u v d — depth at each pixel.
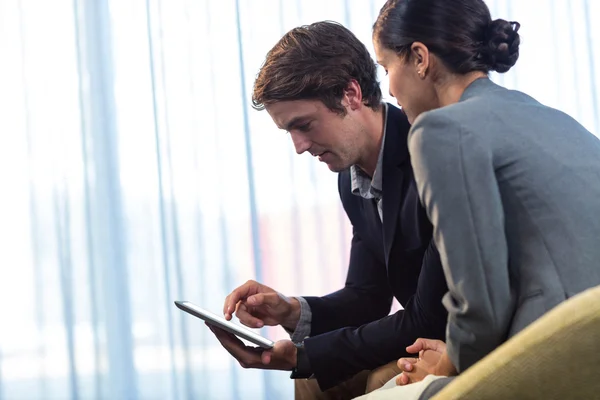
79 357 4.48
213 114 4.55
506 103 1.54
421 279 1.96
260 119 4.57
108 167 4.48
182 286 4.50
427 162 1.46
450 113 1.49
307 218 4.59
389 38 1.69
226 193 4.55
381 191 2.11
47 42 4.51
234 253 4.55
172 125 4.54
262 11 4.59
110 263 4.48
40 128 4.50
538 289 1.43
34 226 4.46
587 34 4.75
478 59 1.64
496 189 1.45
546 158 1.48
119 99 4.52
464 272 1.44
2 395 4.41
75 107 4.52
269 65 2.06
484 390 1.11
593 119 4.75
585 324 1.06
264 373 4.49
